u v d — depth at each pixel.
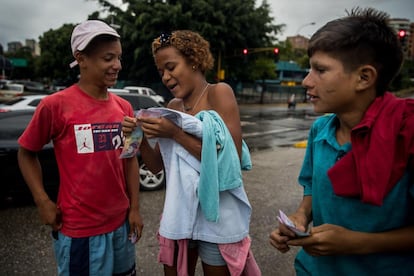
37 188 1.70
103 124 1.72
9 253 3.04
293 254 3.15
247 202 1.61
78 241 1.68
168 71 1.54
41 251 3.09
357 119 1.04
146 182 4.95
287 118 19.89
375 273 1.06
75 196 1.67
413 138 0.91
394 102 0.96
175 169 1.52
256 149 9.45
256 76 32.09
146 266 2.87
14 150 4.08
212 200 1.40
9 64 45.09
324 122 1.24
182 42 1.50
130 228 1.90
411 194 0.95
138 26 24.88
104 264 1.74
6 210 4.09
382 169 0.91
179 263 1.63
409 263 1.04
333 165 1.06
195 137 1.46
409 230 0.99
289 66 53.59
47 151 4.21
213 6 24.81
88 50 1.64
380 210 0.99
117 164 1.77
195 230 1.55
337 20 1.05
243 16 25.52
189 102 1.65
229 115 1.54
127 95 6.77
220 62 26.50
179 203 1.53
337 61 0.99
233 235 1.56
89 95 1.72
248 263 1.71
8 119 4.24
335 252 1.01
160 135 1.46
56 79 49.38
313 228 1.04
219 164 1.42
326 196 1.11
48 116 1.63
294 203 4.63
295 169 6.80
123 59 26.70
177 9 23.36
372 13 1.02
